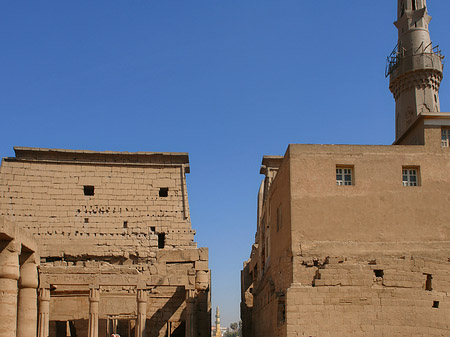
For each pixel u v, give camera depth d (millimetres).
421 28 54875
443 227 33938
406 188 34281
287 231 33938
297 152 34125
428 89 53438
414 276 32438
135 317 47312
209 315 55438
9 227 30844
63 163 52719
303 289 31750
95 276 44000
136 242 50688
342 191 33781
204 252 47938
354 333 31359
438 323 32094
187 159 54000
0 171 51688
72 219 51125
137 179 52906
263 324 41594
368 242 33250
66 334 54094
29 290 35969
